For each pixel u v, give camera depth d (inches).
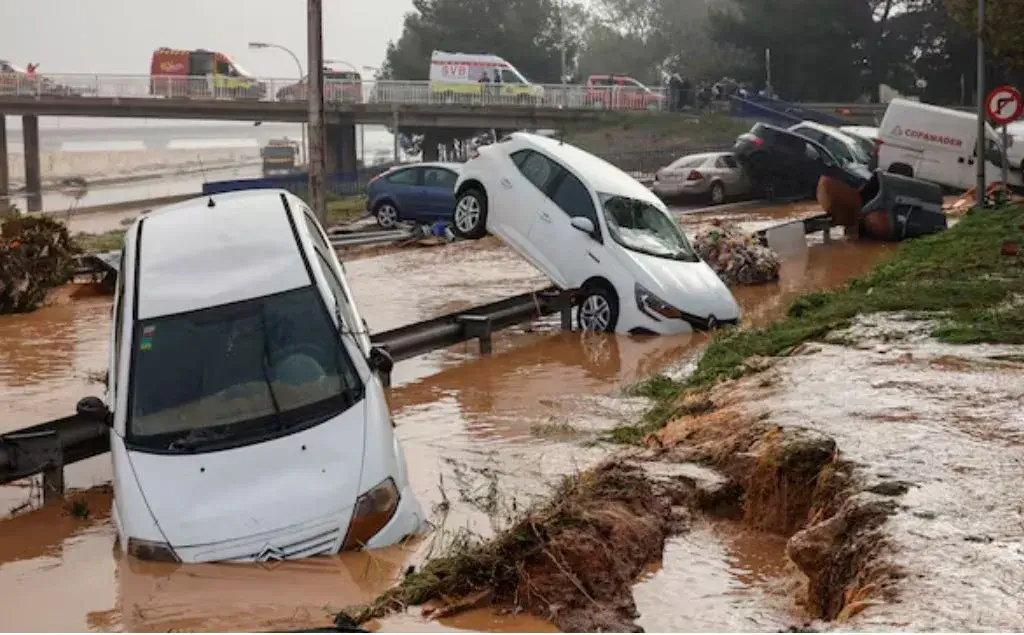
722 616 254.1
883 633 201.2
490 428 446.0
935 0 2632.9
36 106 2812.5
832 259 916.0
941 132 1268.5
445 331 572.1
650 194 692.7
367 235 1067.3
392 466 324.2
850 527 263.6
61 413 501.7
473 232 714.8
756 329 581.9
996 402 356.8
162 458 324.5
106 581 301.9
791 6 2714.1
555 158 682.8
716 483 331.0
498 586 257.1
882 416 346.0
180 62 2847.0
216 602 277.9
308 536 305.3
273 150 3216.0
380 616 252.4
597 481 323.9
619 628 244.1
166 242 387.5
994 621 202.7
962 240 776.3
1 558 328.5
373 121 2556.6
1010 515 254.1
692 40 3870.6
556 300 640.4
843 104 2407.7
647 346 603.8
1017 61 1146.0
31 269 799.1
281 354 348.8
